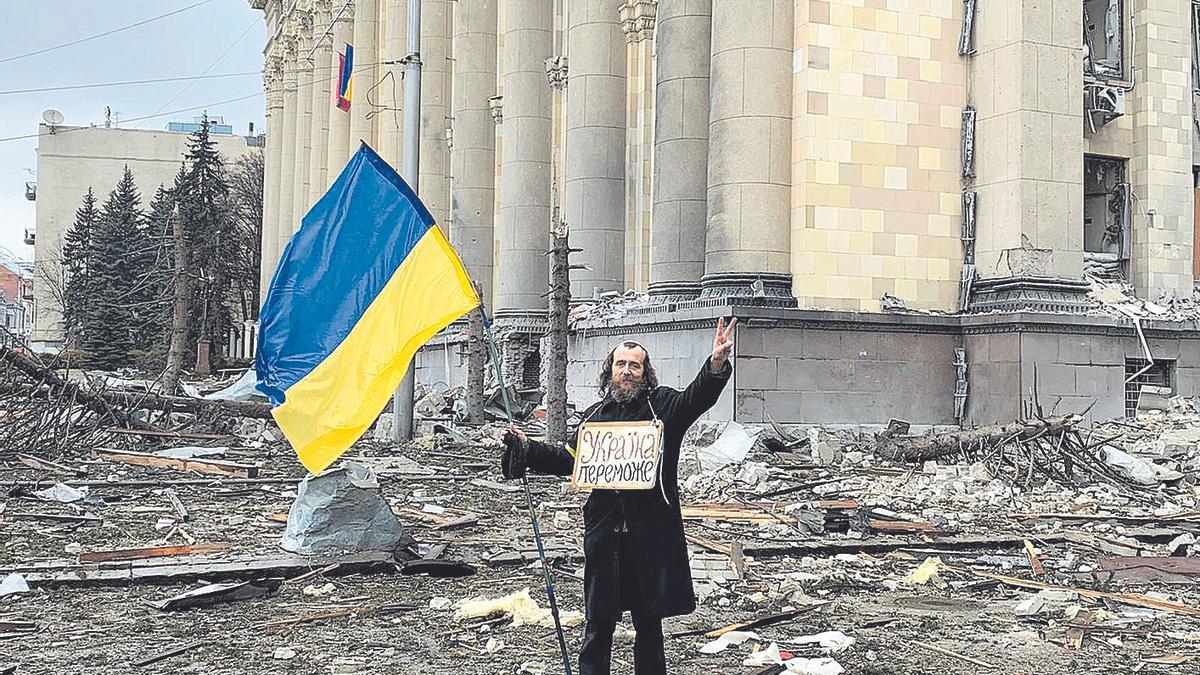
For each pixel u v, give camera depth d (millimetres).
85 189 113188
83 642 7676
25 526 12867
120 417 23266
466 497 15828
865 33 23875
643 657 5883
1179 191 27625
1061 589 9758
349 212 7602
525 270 35406
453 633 7984
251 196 92312
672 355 24344
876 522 13031
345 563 10133
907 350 23219
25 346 24406
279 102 73500
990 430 17953
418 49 22688
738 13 23875
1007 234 23375
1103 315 23219
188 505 14875
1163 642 8016
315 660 7289
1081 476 17531
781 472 18188
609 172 31766
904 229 23969
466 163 40906
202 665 7164
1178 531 13125
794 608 8922
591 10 32062
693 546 11617
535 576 10109
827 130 23547
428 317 7359
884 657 7535
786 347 22375
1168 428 22109
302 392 7473
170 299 54969
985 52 24141
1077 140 23594
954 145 24422
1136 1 27734
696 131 26875
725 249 23734
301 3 66062
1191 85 28094
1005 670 7258
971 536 12539
